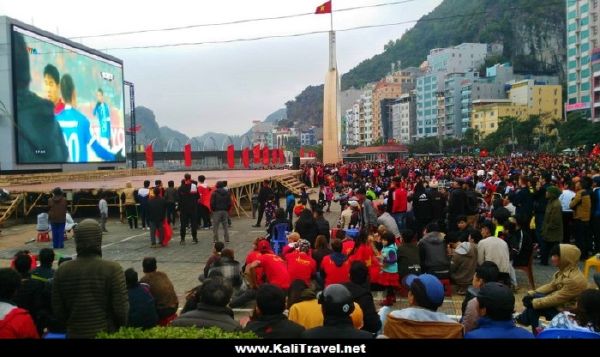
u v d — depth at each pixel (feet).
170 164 333.83
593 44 352.69
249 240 53.52
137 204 63.98
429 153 417.69
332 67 209.15
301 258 27.84
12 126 90.07
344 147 538.06
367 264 29.35
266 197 63.57
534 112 417.69
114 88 128.57
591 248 40.09
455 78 463.83
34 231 63.36
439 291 14.51
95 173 114.83
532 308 21.42
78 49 111.24
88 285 14.73
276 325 14.89
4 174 89.71
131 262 42.06
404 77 611.47
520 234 31.78
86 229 15.19
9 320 14.28
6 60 89.40
